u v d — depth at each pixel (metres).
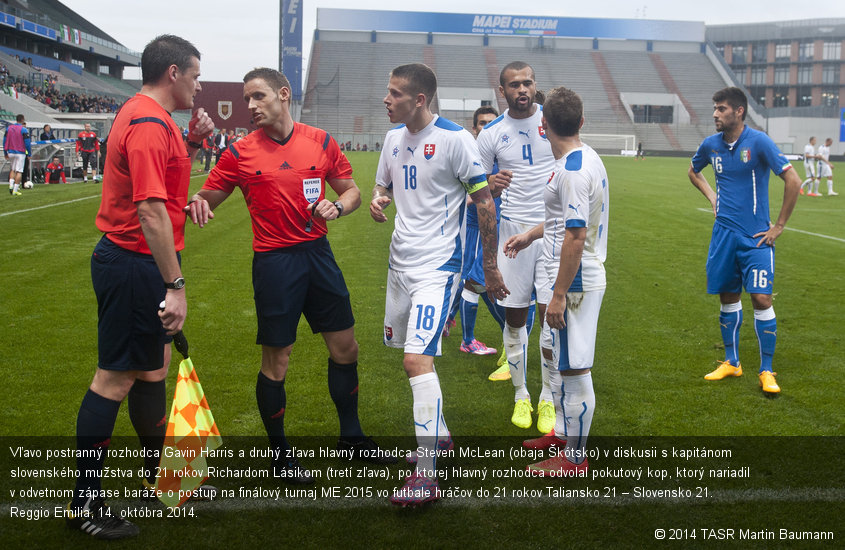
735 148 4.45
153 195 2.52
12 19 45.72
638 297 6.89
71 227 10.43
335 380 3.32
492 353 5.17
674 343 5.34
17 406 3.82
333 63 65.69
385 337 3.42
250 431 3.61
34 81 39.50
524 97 4.16
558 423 3.40
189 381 2.89
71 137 21.41
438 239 3.22
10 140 14.53
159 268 2.59
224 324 5.64
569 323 3.14
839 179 26.39
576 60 69.06
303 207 3.08
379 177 3.52
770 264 4.38
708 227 12.15
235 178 3.10
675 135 57.66
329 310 3.23
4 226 10.39
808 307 6.50
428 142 3.17
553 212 3.31
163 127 2.62
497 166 4.45
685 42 72.81
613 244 10.22
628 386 4.37
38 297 6.32
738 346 4.80
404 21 70.19
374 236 10.70
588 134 56.47
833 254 9.49
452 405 4.09
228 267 8.05
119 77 72.19
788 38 76.25
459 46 70.62
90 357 4.67
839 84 75.94
